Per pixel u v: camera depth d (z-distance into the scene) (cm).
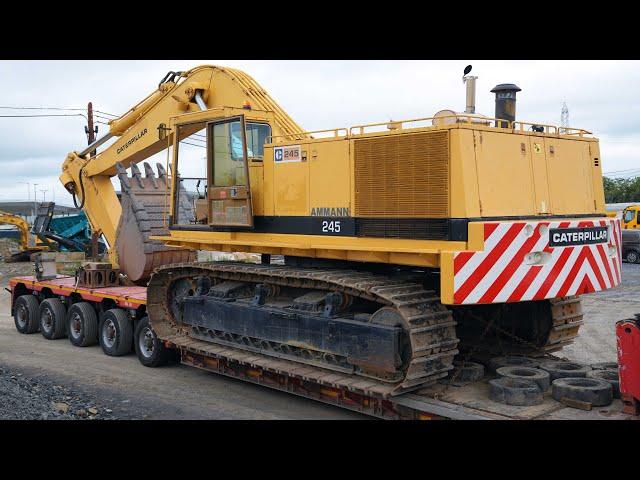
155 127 1055
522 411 560
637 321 534
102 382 866
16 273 2380
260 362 742
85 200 1266
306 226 712
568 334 742
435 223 588
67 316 1191
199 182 909
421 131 598
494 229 562
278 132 838
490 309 721
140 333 977
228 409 730
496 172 596
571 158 684
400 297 591
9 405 677
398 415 619
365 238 647
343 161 671
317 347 674
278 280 735
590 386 578
